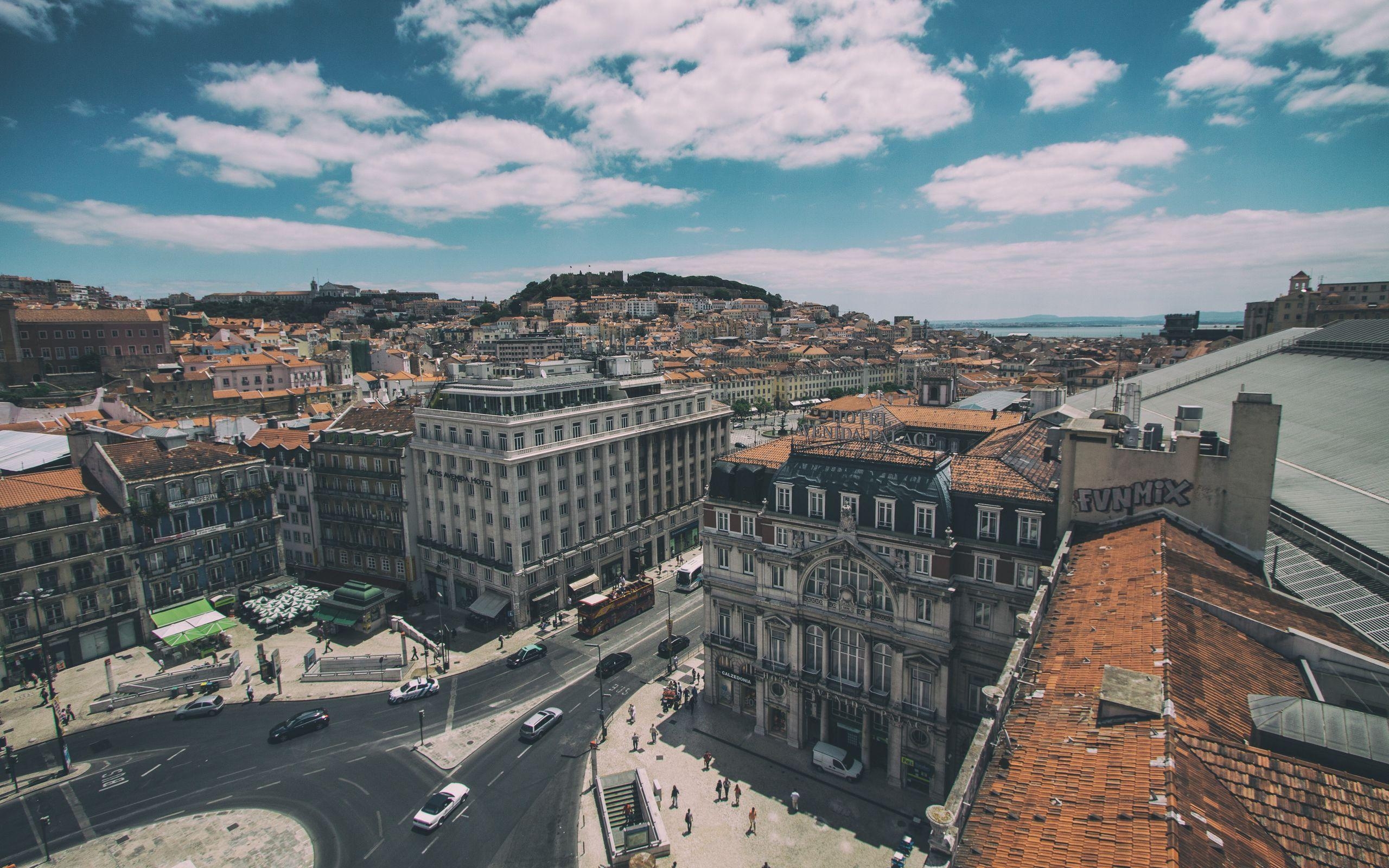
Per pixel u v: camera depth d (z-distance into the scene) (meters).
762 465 66.88
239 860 52.19
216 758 65.00
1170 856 17.41
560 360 125.50
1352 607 40.66
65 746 63.91
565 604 97.94
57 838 54.91
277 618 93.00
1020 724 26.19
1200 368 111.69
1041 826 20.41
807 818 55.12
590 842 53.25
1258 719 23.33
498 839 53.88
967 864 19.86
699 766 61.97
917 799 56.88
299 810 57.62
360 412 112.38
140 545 90.38
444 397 99.88
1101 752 22.78
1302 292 195.75
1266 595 34.53
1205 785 20.36
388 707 73.50
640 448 109.94
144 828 55.78
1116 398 64.62
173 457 98.44
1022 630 32.31
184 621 87.19
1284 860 18.38
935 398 98.06
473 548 95.56
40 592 79.81
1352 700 27.94
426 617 96.88
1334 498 53.50
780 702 65.00
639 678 78.12
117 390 182.25
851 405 141.88
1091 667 28.33
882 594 57.47
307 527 110.38
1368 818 19.34
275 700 75.50
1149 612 30.91
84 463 93.44
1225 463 42.91
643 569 112.12
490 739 67.06
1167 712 23.25
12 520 78.38
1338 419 71.06
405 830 55.00
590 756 63.88
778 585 63.81
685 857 51.19
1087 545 44.09
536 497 92.12
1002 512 52.19
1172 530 41.78
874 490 57.22
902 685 56.78
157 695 76.25
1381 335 90.94
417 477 101.50
